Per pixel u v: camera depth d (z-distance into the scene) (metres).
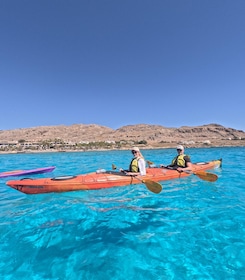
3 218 5.49
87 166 16.77
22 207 6.36
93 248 3.97
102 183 7.74
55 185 7.33
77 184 7.44
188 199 6.81
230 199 6.77
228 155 25.33
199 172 8.45
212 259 3.54
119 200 6.79
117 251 3.84
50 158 25.50
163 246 3.96
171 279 3.08
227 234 4.37
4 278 3.19
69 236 4.46
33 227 4.92
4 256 3.76
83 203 6.57
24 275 3.25
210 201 6.57
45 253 3.84
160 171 9.16
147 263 3.47
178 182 9.10
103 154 32.19
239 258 3.55
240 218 5.16
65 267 3.42
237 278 3.09
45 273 3.29
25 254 3.81
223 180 9.66
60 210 5.99
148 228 4.74
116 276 3.18
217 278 3.09
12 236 4.48
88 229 4.77
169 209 5.92
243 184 8.88
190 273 3.20
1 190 8.73
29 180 7.62
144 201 6.65
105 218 5.36
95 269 3.36
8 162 20.86
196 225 4.82
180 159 9.49
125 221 5.16
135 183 8.24
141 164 8.40
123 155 29.41
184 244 4.01
